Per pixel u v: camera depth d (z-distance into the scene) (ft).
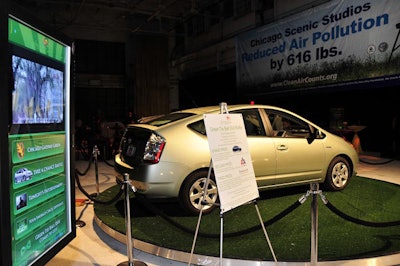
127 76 52.44
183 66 55.21
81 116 50.72
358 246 10.70
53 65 8.79
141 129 14.38
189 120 14.44
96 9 48.08
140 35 50.70
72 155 9.70
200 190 14.12
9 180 6.85
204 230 12.46
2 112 6.49
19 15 7.08
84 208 16.80
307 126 17.16
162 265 10.59
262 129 15.58
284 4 36.58
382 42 25.96
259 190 15.34
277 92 35.47
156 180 13.33
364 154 34.04
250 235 11.87
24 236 7.55
